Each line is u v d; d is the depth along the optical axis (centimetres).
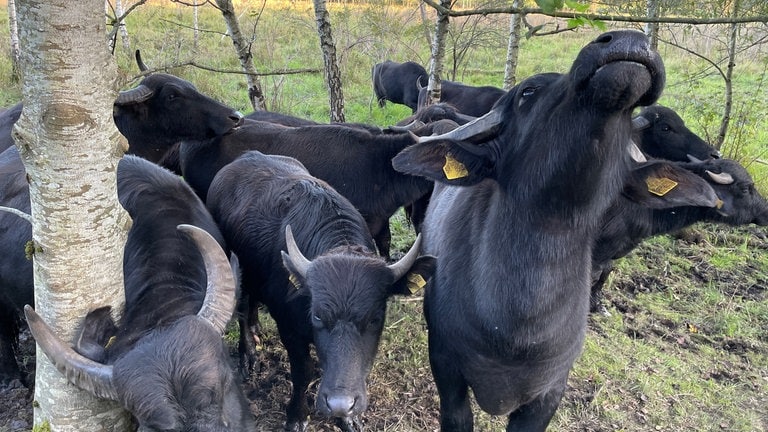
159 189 429
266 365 532
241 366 520
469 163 311
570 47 2119
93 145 292
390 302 608
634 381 542
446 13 302
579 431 480
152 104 645
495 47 1523
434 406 494
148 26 1827
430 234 429
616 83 220
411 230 817
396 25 1492
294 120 803
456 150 311
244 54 810
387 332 575
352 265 381
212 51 1589
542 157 274
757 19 280
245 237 492
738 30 998
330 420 473
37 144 283
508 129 301
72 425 319
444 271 358
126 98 617
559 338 322
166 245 379
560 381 362
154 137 661
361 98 1491
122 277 331
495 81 1644
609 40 225
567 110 256
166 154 702
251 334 545
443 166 310
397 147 672
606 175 273
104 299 319
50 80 272
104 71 288
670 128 686
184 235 393
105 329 311
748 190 607
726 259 780
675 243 817
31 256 309
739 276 746
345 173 668
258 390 503
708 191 300
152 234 386
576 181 269
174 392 274
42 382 319
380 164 671
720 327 637
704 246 818
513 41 927
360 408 357
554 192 277
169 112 648
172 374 277
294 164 575
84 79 280
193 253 386
